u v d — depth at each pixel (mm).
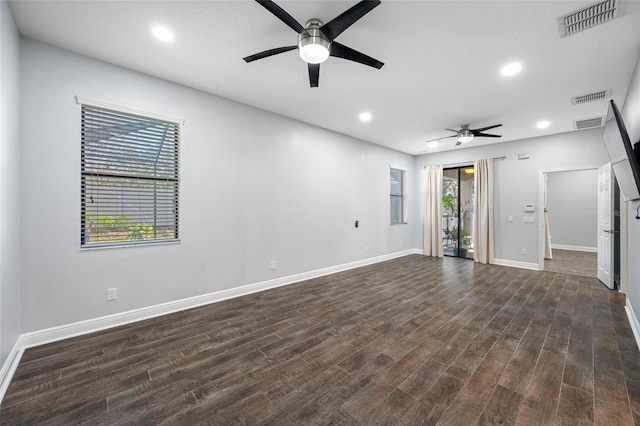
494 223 5867
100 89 2707
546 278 4711
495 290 4039
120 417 1599
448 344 2451
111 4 1976
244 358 2225
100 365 2115
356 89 3342
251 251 3898
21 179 2330
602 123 4445
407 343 2469
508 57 2607
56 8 2016
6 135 1987
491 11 2010
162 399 1750
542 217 5293
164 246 3115
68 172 2551
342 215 5285
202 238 3410
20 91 2311
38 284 2412
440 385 1886
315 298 3674
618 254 4133
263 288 4027
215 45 2488
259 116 3969
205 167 3436
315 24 2121
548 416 1600
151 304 3025
